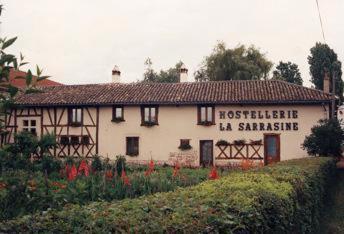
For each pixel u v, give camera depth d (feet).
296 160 46.62
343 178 61.52
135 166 61.57
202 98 82.79
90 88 94.84
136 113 86.22
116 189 30.89
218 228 11.77
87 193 27.58
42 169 43.47
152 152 85.05
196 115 84.02
